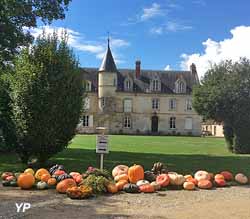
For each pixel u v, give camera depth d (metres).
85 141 37.25
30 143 16.25
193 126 73.38
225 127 29.34
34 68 16.02
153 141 40.19
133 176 12.69
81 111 17.05
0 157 20.41
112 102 71.00
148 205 10.24
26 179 12.04
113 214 9.17
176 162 19.44
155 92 73.19
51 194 11.35
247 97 28.55
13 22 21.89
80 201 10.51
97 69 75.12
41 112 15.93
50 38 17.69
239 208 10.00
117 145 31.97
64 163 17.91
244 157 23.61
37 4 22.56
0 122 17.16
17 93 15.98
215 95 29.08
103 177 11.85
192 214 9.30
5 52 21.17
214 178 13.58
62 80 16.12
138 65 74.94
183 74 75.75
